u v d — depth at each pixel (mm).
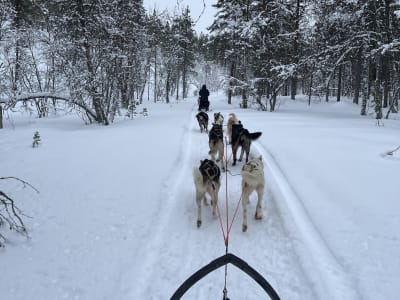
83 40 17859
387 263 4590
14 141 14094
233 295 4293
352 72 38219
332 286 4258
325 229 5613
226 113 24047
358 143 11836
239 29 27031
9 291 4062
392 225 5551
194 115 23078
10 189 7602
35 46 20875
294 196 7113
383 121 19781
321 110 29188
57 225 5836
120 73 19812
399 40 20359
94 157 10500
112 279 4379
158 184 7914
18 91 15938
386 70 24141
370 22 21484
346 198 6699
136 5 23922
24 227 5418
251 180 5910
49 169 9195
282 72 24266
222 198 7465
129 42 22219
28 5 20188
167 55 45094
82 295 4051
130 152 11078
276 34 27391
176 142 12586
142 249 5137
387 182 7531
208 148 11969
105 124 19500
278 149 11016
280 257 5098
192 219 6379
